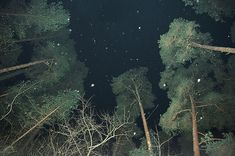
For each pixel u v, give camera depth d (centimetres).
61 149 1281
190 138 1579
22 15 1631
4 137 1427
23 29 1641
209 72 1662
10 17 1631
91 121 1316
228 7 1502
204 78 1644
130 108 1855
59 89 1991
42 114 1457
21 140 1488
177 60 1461
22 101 1532
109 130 1427
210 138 1362
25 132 1474
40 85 1647
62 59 1741
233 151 1337
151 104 1866
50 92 1898
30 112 1441
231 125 1546
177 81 1623
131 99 1858
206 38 1426
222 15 1540
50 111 1455
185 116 1521
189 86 1528
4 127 1492
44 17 1633
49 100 1466
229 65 1647
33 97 1633
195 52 1461
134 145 1878
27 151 1516
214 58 1545
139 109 1861
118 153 1859
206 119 1573
